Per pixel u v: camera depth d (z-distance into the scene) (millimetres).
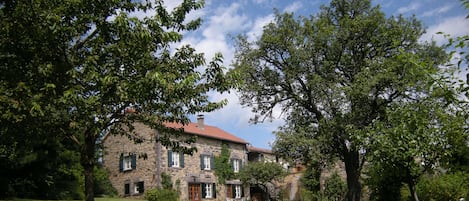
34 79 8422
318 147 22031
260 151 45438
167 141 10891
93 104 8359
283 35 23547
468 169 9812
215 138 39094
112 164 36875
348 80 24172
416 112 10984
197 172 36938
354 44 23562
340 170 40000
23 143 10188
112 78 8094
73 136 9453
